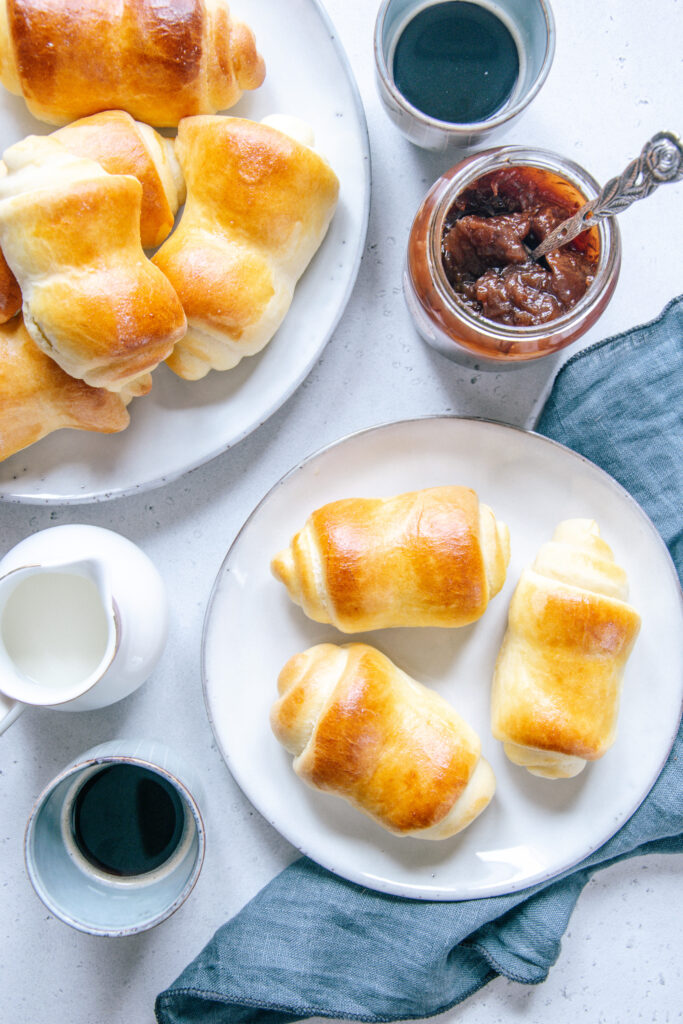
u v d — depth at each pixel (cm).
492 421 56
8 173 52
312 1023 60
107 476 57
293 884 58
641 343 58
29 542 54
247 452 60
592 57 59
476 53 55
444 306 52
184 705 60
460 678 58
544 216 53
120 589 53
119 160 53
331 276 57
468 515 54
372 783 53
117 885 57
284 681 55
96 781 58
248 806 60
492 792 56
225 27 53
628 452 58
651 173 45
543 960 57
